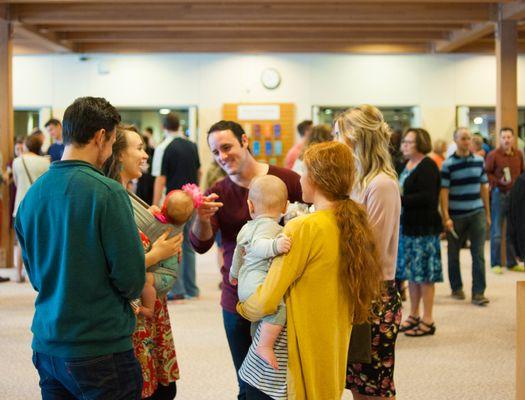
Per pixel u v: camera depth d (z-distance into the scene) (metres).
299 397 2.04
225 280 2.70
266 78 11.87
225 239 2.76
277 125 11.81
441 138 12.02
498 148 8.00
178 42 11.25
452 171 6.18
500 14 8.78
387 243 2.65
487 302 6.13
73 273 1.88
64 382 1.94
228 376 4.02
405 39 10.45
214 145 2.68
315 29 9.66
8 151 8.68
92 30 9.91
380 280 2.16
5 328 5.17
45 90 11.96
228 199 2.74
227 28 9.63
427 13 8.68
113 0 7.79
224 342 4.82
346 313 2.13
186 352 4.55
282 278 2.02
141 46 11.34
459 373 4.09
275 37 10.32
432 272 4.97
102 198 1.90
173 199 2.37
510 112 8.89
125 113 12.20
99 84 11.93
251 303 2.08
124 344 1.98
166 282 2.39
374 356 2.60
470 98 11.98
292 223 2.07
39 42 10.36
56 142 7.93
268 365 2.08
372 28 9.70
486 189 6.51
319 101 11.93
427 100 11.98
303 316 2.05
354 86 11.94
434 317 5.67
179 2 8.25
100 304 1.91
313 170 2.15
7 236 8.55
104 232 1.89
